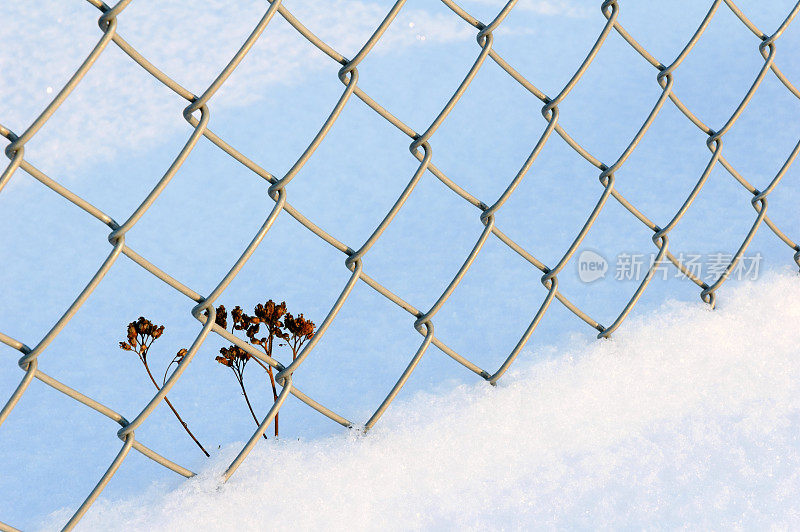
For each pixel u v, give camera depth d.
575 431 2.62
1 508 3.87
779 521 2.27
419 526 2.33
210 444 3.99
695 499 2.36
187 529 2.27
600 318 4.57
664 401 2.73
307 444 2.55
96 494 2.11
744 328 3.04
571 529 2.31
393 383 4.29
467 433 2.61
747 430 2.58
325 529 2.29
